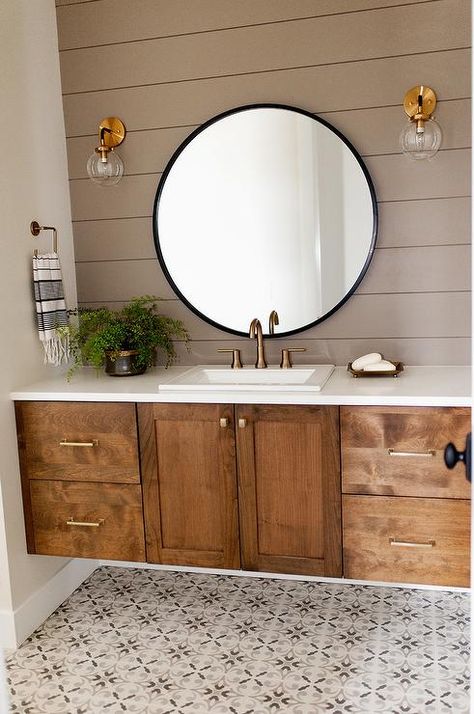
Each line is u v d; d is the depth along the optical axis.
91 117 2.73
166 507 2.29
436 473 2.06
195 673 2.10
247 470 2.20
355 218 2.53
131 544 2.34
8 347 2.35
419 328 2.56
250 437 2.18
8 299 2.36
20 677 2.12
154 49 2.64
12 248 2.39
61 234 2.73
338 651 2.18
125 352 2.53
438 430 2.04
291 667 2.11
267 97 2.57
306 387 2.16
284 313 2.64
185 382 2.37
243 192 2.62
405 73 2.43
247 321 2.68
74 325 2.81
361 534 2.15
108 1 2.65
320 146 2.53
